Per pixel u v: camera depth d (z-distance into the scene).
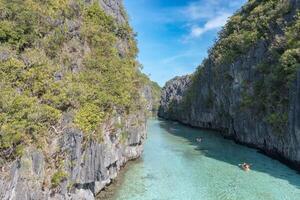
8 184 14.66
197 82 91.19
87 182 22.11
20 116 16.47
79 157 20.42
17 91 17.92
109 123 26.61
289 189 28.39
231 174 33.34
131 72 36.31
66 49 24.52
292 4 50.84
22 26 20.88
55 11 24.88
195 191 27.73
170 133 68.12
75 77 23.58
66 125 19.72
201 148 48.62
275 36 49.16
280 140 40.12
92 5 33.56
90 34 29.06
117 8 42.16
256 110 48.66
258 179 31.48
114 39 34.22
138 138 38.69
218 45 74.38
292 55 39.53
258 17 60.47
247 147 50.03
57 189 18.25
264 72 49.34
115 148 28.75
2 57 18.44
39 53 20.97
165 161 38.84
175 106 107.69
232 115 60.19
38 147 17.20
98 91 25.23
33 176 16.44
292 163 36.62
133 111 36.34
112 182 29.06
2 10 20.58
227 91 63.50
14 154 15.46
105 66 28.44
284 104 40.38
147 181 30.14
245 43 58.41
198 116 85.06
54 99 19.47
